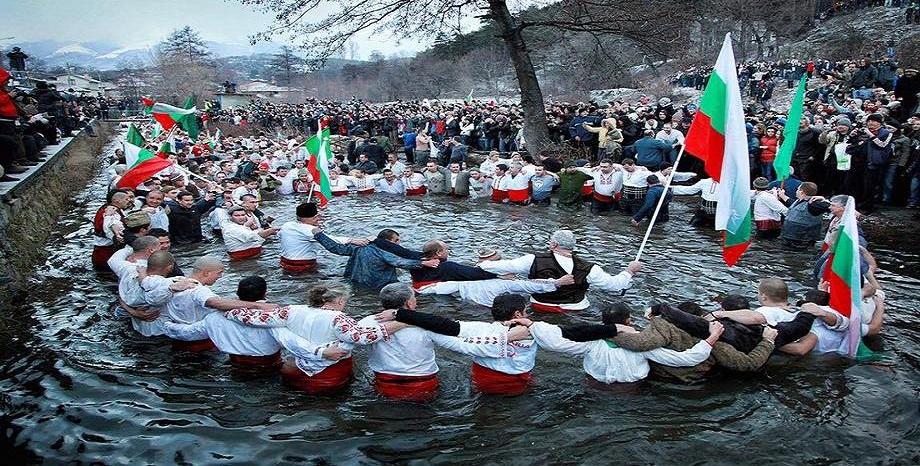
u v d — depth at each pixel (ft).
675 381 20.76
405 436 17.83
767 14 159.53
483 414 19.01
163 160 38.37
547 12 75.82
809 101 91.40
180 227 40.63
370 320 19.75
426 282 29.09
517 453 16.99
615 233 42.68
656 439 17.63
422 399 19.88
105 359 22.81
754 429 18.13
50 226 45.98
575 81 146.41
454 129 84.74
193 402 19.71
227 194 42.63
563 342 20.15
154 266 23.81
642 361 20.65
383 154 77.87
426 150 80.43
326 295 20.86
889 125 47.57
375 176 61.36
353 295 29.45
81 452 17.13
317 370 20.18
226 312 21.76
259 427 18.28
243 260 36.35
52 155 56.59
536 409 19.26
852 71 93.56
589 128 64.59
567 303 26.84
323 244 32.12
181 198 40.78
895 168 45.37
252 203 41.04
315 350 19.97
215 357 22.90
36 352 23.54
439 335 19.86
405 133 89.61
